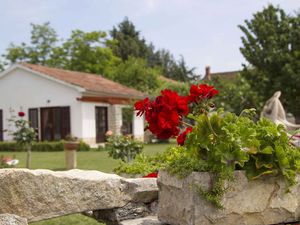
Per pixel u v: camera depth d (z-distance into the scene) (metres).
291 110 24.52
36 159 16.30
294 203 2.89
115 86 27.98
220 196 2.64
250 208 2.75
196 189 2.66
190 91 3.00
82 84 23.53
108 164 13.70
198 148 2.79
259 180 2.77
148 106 2.96
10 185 2.94
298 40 24.14
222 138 2.68
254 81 25.06
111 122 25.11
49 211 3.09
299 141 4.23
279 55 23.78
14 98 25.06
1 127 25.53
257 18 25.38
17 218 2.67
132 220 3.39
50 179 3.10
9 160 9.61
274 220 2.85
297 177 2.87
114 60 47.69
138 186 3.48
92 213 3.67
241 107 23.30
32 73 24.31
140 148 9.80
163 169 3.04
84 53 47.12
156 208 3.58
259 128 2.85
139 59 46.38
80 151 20.50
